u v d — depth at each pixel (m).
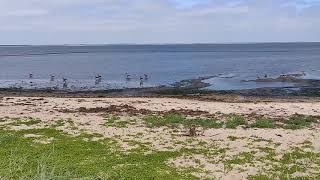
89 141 16.50
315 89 41.22
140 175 12.31
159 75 62.97
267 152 15.36
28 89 42.06
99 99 30.02
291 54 150.38
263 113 24.02
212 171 13.05
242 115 23.14
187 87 44.56
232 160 14.22
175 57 139.50
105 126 19.47
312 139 17.47
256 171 13.12
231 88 43.72
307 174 12.84
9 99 29.55
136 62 106.44
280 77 53.12
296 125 20.39
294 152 15.34
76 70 75.50
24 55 167.38
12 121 20.36
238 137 17.69
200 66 85.19
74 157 14.05
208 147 15.98
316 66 79.75
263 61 102.19
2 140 16.14
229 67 80.25
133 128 19.16
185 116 22.50
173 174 12.56
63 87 45.88
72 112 23.33
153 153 14.91
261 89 40.84
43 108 24.75
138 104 27.05
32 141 16.31
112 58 134.75
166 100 29.95
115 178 11.96
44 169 10.58
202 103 28.22
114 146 15.80
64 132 18.06
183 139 17.23
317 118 22.55
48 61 114.25
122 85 48.44
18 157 13.67
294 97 34.59
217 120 21.47
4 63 102.88
